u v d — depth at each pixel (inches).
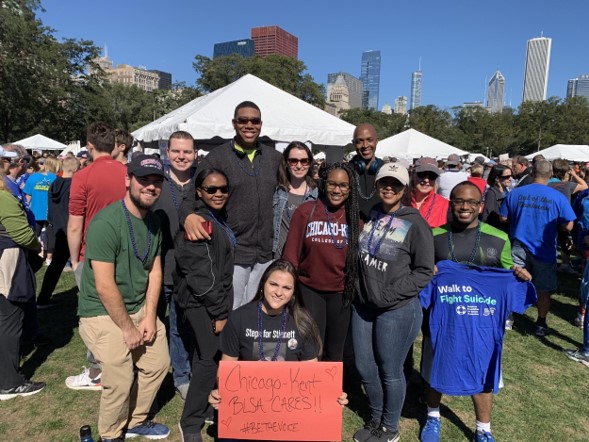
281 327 95.2
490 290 99.0
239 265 117.7
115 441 101.8
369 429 108.9
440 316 101.6
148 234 98.3
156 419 117.7
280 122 307.9
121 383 96.6
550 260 175.8
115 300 92.2
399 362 101.0
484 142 2274.9
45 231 285.3
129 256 95.3
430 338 104.7
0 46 1015.6
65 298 214.8
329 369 90.3
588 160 751.1
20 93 1094.4
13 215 118.2
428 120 2362.2
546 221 173.2
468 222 102.7
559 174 256.4
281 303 92.7
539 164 177.6
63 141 1533.0
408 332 98.7
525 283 99.5
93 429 111.5
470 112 2436.0
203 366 100.0
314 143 318.0
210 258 96.1
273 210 123.3
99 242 90.6
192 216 95.7
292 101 338.0
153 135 369.1
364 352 104.6
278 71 1526.8
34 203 286.2
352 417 120.6
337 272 107.7
